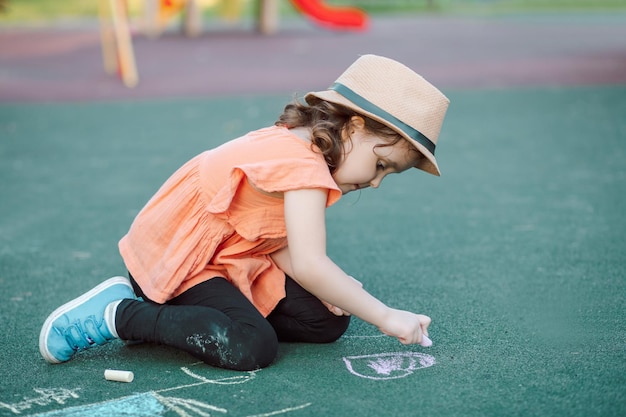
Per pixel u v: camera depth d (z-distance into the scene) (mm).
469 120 5898
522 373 2021
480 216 3568
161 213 2225
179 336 2055
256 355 2041
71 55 10133
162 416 1831
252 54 10117
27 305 2602
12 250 3205
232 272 2168
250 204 2135
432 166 2121
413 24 14609
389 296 2617
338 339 2287
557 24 14266
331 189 2018
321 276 1993
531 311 2459
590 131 5430
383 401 1878
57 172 4535
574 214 3562
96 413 1853
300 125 2158
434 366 2076
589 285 2682
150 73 8539
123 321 2102
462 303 2541
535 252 3051
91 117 6199
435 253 3072
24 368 2115
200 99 6926
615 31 12594
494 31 13016
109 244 3271
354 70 2100
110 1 7992
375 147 2051
